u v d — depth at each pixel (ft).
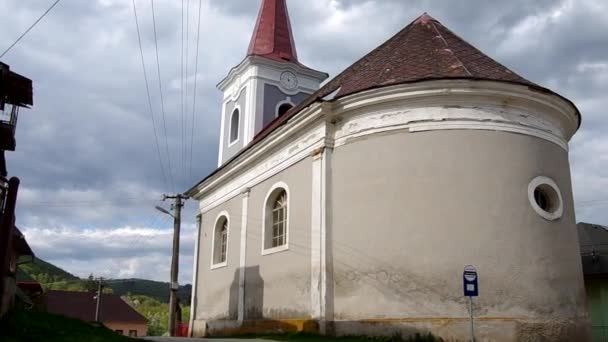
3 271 39.14
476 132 44.88
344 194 47.78
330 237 47.73
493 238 42.96
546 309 42.73
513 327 41.11
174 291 82.53
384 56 54.70
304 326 47.85
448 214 43.42
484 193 43.80
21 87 57.31
